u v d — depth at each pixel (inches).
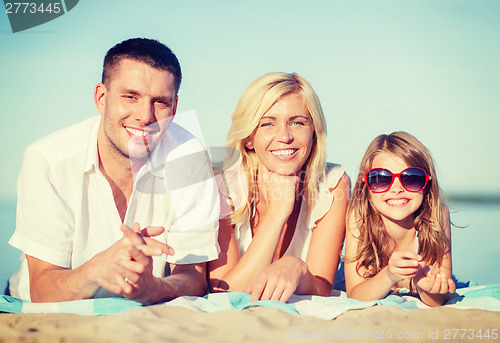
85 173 101.4
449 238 124.0
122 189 106.9
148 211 107.1
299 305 93.3
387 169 118.4
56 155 100.4
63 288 89.5
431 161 120.7
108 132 100.2
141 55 98.2
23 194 99.5
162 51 101.0
